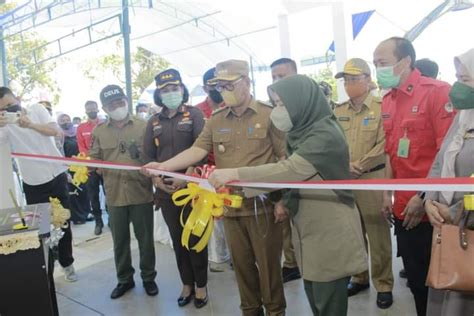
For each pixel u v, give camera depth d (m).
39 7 8.19
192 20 9.05
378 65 2.05
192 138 2.62
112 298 3.01
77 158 2.79
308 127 1.62
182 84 2.65
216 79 2.09
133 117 2.96
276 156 2.16
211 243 3.59
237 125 2.15
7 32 9.55
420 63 2.93
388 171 2.22
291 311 2.64
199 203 1.83
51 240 2.06
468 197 1.26
